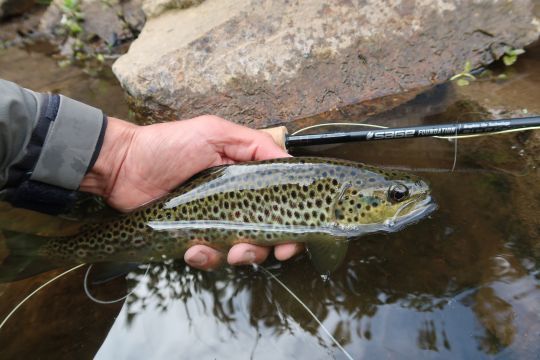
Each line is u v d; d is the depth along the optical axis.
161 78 0.47
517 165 0.37
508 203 0.34
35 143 0.32
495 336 0.26
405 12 0.48
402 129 0.37
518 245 0.31
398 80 0.48
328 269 0.31
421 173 0.38
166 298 0.32
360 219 0.33
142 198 0.39
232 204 0.33
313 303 0.30
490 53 0.49
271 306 0.30
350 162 0.33
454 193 0.35
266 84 0.47
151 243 0.34
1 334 0.30
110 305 0.31
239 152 0.37
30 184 0.33
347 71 0.48
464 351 0.26
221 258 0.34
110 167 0.36
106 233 0.34
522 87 0.45
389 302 0.29
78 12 0.68
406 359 0.26
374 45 0.48
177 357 0.28
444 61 0.48
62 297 0.32
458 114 0.43
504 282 0.29
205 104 0.47
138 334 0.30
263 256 0.33
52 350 0.29
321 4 0.48
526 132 0.39
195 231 0.34
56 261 0.34
